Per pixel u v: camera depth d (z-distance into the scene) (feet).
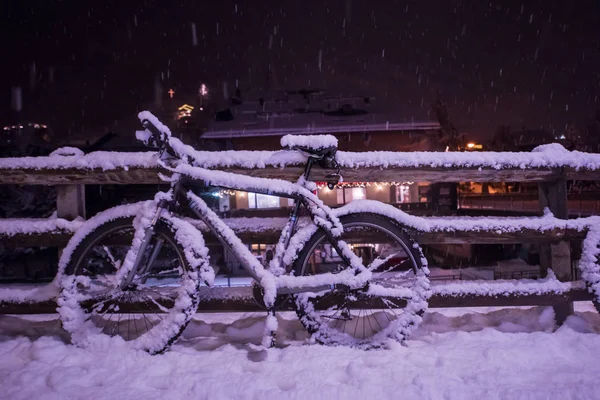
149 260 9.65
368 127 74.13
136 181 9.93
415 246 9.64
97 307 9.59
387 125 74.08
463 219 10.18
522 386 7.29
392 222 9.68
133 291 9.46
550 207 10.67
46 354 8.64
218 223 9.36
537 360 8.30
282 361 8.41
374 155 9.91
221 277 12.79
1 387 7.53
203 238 9.87
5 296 9.83
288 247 9.37
